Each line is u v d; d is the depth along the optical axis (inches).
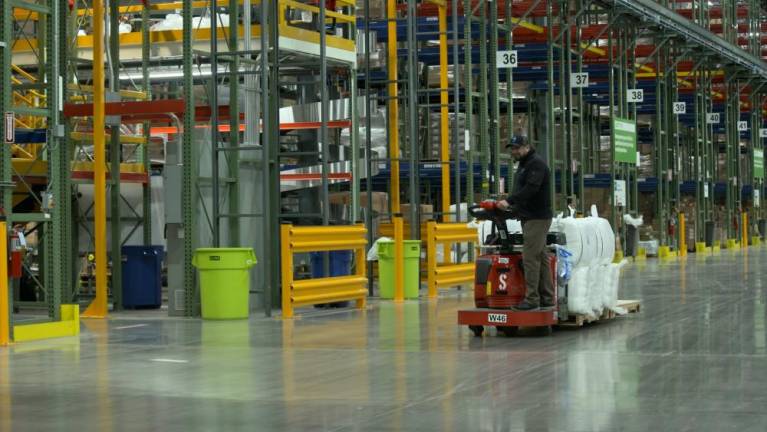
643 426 362.3
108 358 561.6
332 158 1045.2
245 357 561.3
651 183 1946.4
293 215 864.3
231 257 773.3
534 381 463.8
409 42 981.8
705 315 759.1
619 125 1612.9
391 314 810.2
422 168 1433.3
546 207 637.9
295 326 723.4
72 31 930.7
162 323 754.2
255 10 965.2
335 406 409.7
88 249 965.2
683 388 439.8
